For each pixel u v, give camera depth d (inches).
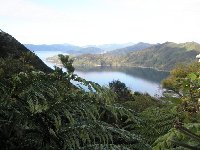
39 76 65.4
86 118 72.5
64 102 66.6
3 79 65.0
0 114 67.5
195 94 74.5
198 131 69.8
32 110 62.6
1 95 64.2
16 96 65.7
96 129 69.0
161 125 72.2
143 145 70.5
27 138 67.8
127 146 70.9
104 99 67.2
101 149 67.6
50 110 66.8
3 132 66.3
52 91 65.2
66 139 68.0
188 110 74.6
